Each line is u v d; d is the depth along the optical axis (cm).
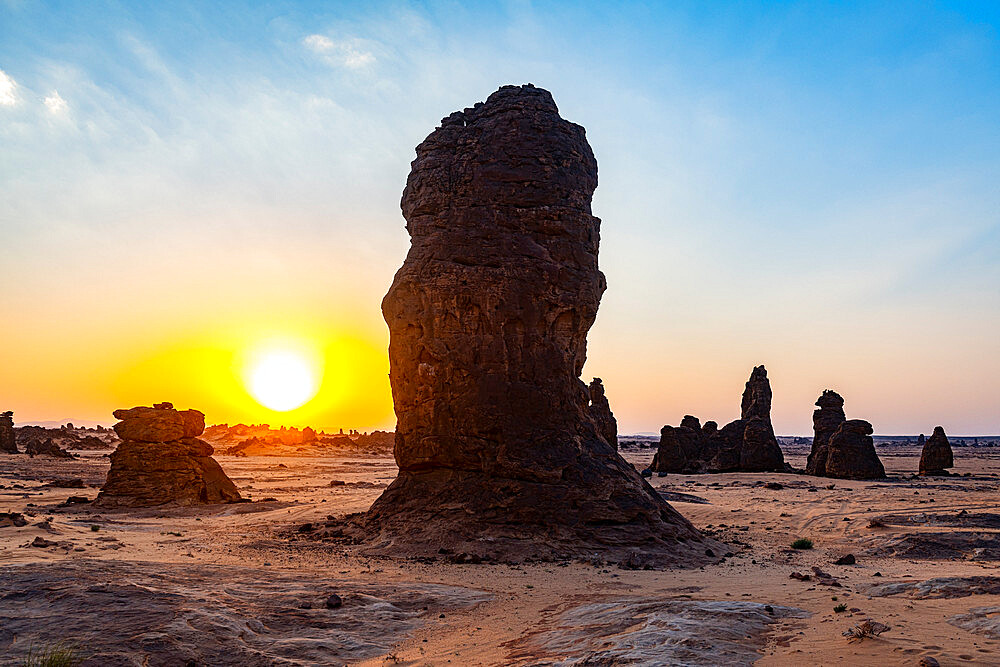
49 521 2962
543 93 2814
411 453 2645
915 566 2242
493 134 2686
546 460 2469
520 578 1969
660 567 2158
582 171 2773
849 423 6844
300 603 1566
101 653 1203
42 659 1156
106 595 1468
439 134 2780
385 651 1323
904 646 1067
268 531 2873
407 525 2472
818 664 1025
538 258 2602
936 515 3631
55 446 8975
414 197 2773
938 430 7238
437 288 2603
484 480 2484
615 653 1130
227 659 1244
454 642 1360
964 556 2491
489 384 2536
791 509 4006
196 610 1426
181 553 2267
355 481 6794
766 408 8169
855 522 3381
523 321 2566
